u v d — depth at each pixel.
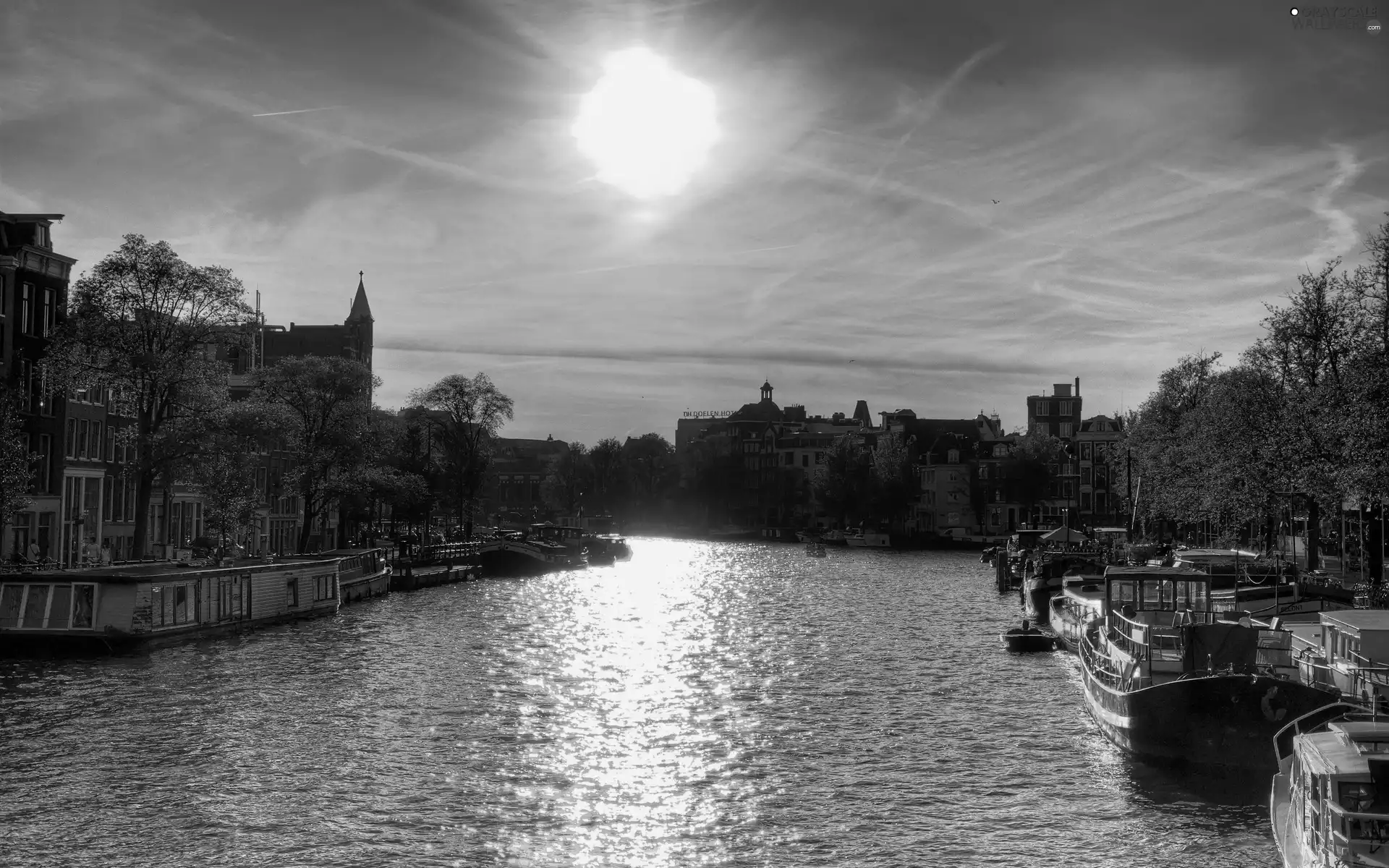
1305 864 23.48
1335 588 53.19
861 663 58.66
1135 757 36.19
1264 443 62.34
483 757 37.69
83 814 30.91
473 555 128.38
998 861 27.94
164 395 70.94
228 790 33.38
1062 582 78.38
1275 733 33.25
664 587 111.81
